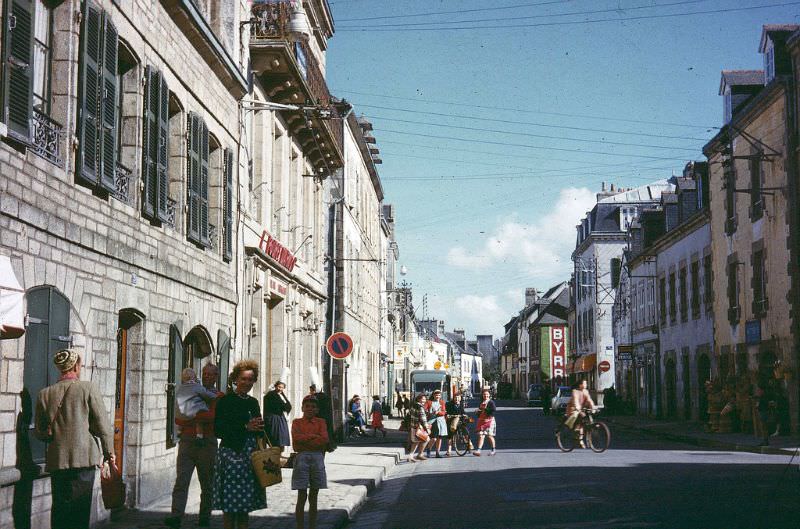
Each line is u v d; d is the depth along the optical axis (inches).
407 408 1588.3
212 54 657.6
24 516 370.0
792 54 1144.8
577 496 548.1
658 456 869.8
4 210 346.6
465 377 5984.3
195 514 494.9
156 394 545.3
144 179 518.0
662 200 1946.4
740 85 1378.0
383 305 2361.0
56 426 366.0
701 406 1578.5
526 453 984.3
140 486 517.0
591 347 2815.0
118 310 478.3
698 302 1604.3
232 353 739.4
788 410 1156.5
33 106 385.4
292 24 852.0
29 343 372.2
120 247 477.1
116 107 476.1
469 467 821.2
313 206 1141.7
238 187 757.9
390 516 511.8
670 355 1802.4
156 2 546.9
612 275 2674.7
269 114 880.3
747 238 1316.4
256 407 375.2
